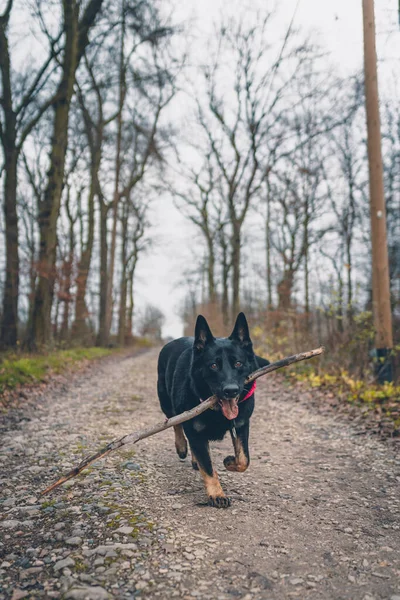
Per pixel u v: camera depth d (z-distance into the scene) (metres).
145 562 2.76
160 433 6.21
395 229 15.53
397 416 6.26
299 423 6.82
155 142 24.77
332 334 10.51
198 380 3.90
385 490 4.00
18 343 13.74
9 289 14.77
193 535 3.12
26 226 25.27
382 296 8.24
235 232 22.52
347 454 5.12
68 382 10.99
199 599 2.39
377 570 2.69
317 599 2.40
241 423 3.93
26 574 2.63
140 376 12.88
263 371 3.94
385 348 8.19
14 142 14.83
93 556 2.82
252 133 19.41
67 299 19.95
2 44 13.91
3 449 5.27
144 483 4.16
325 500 3.80
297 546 2.99
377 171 8.36
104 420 6.94
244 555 2.86
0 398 7.77
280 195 22.58
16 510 3.56
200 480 4.30
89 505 3.61
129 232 33.47
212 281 29.81
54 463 4.75
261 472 4.57
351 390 8.03
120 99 21.19
